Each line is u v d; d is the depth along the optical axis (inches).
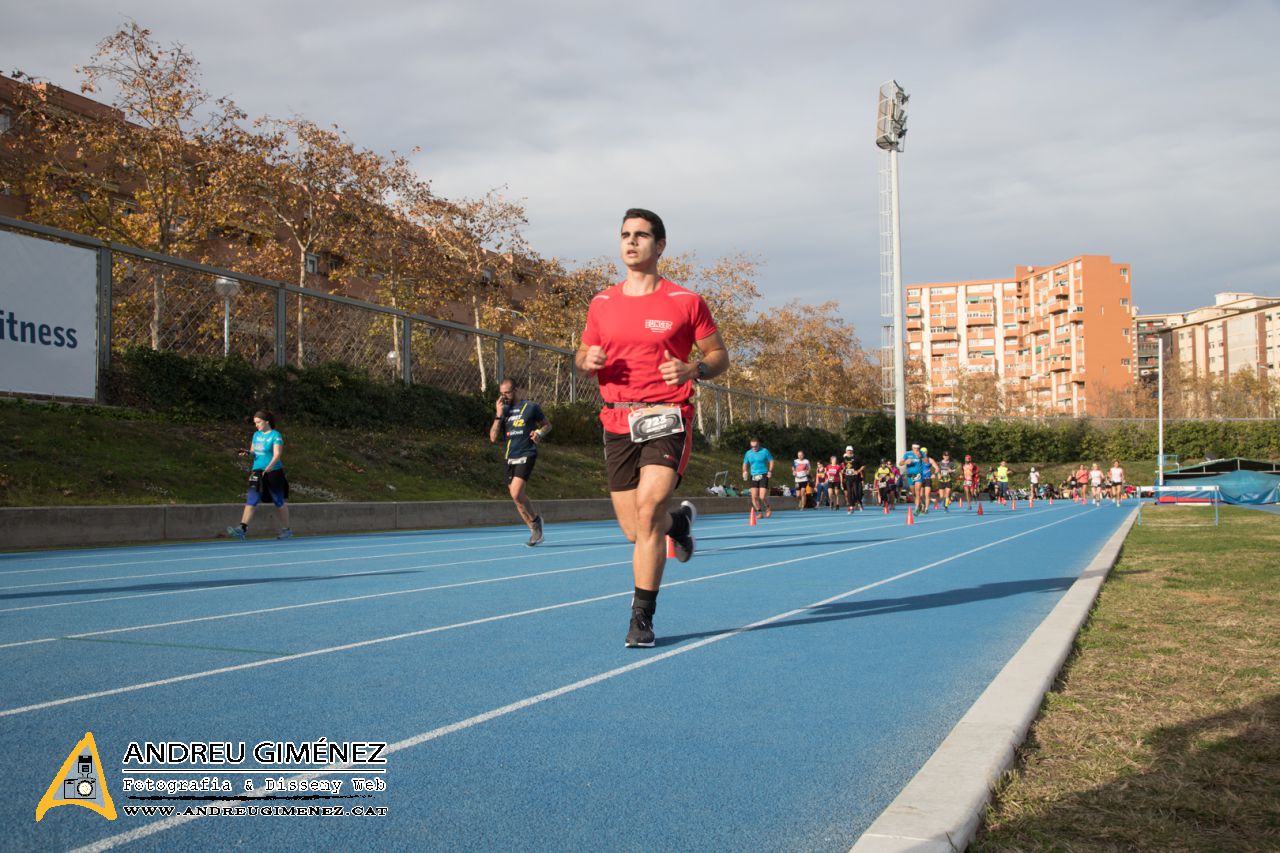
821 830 95.0
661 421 188.1
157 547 485.4
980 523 839.1
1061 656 174.2
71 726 130.0
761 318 2046.0
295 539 561.6
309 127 1202.6
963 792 101.5
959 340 5664.4
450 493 818.8
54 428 596.4
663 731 130.9
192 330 759.1
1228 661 175.3
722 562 405.7
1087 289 4894.2
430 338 1026.1
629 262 191.9
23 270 609.9
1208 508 1288.1
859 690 157.2
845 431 2186.3
